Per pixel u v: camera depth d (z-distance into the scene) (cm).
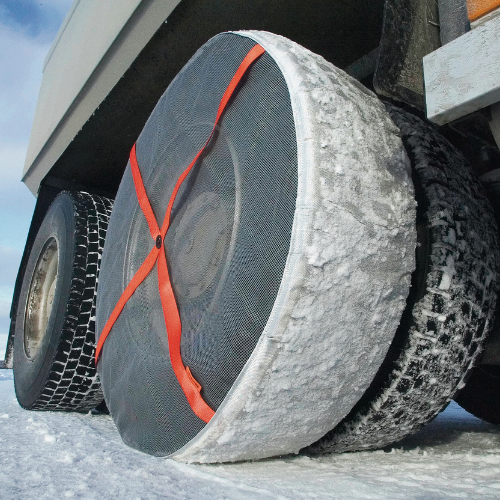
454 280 114
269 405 101
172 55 171
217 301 109
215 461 116
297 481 104
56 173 271
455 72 85
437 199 119
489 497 92
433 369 114
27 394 231
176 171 142
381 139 111
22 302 284
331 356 101
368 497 92
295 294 92
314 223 93
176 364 116
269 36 118
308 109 99
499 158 142
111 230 184
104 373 165
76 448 134
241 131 116
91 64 198
